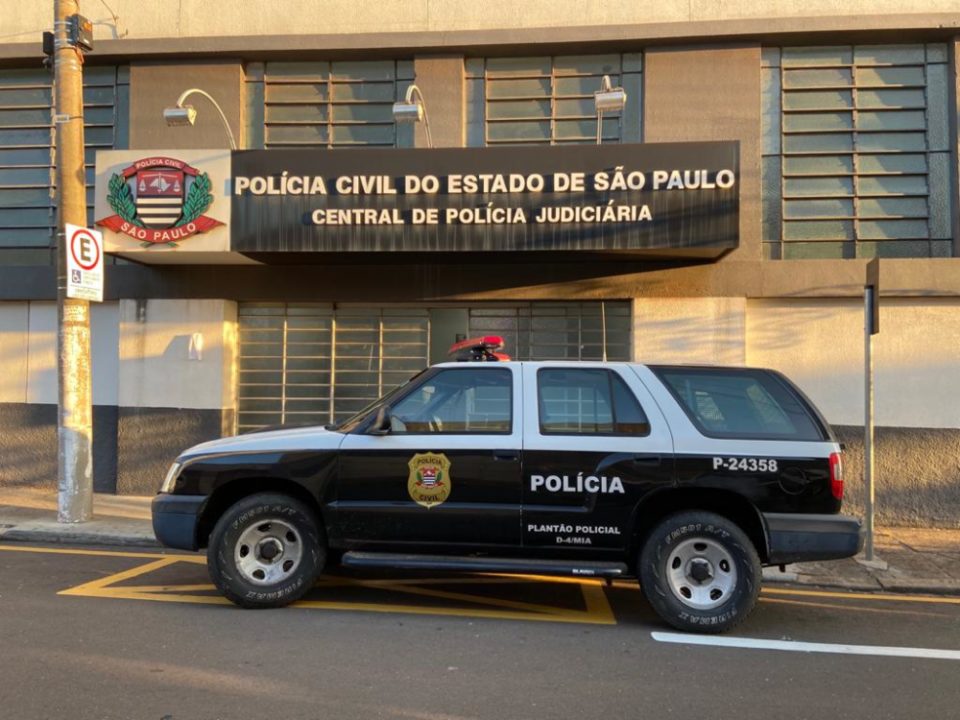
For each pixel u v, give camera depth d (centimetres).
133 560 715
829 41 980
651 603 525
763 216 990
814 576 686
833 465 525
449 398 567
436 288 998
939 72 972
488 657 470
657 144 851
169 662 449
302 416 1046
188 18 1045
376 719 376
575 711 391
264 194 877
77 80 869
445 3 1023
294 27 1038
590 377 561
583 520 536
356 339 1044
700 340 963
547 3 1010
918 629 547
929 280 921
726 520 527
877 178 979
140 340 1030
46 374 1073
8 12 1077
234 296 1018
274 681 423
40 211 1090
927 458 926
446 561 544
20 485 1072
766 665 465
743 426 542
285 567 563
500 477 541
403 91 1047
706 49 989
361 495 552
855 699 414
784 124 991
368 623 535
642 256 938
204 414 1016
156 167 888
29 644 476
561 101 1029
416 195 869
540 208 859
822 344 955
